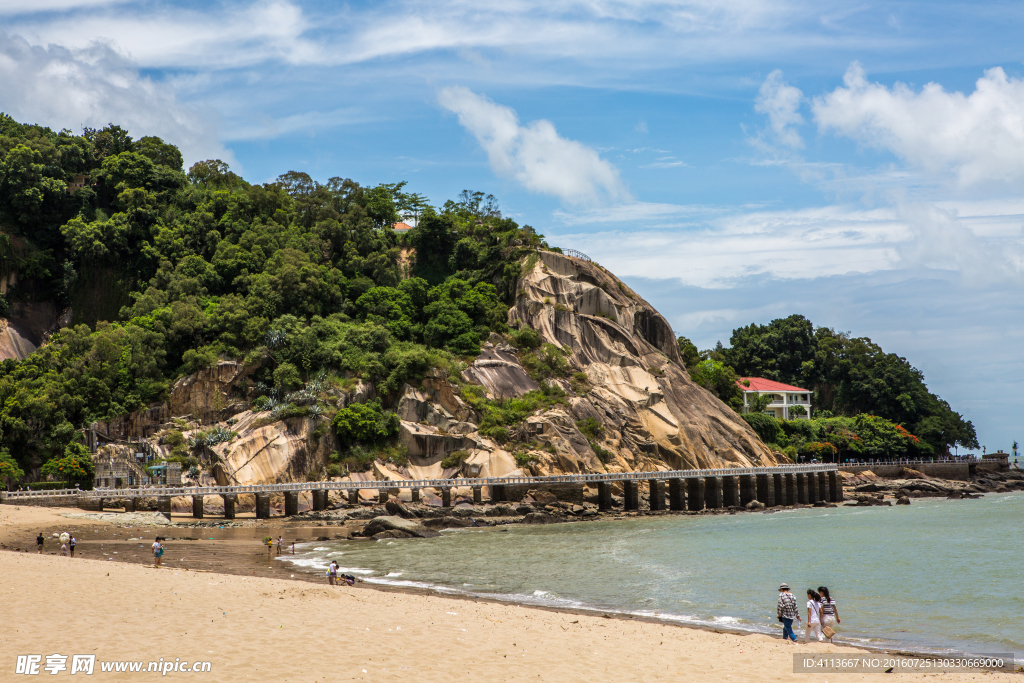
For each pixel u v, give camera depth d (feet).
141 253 447.42
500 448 389.80
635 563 199.21
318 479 362.94
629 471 415.03
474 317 463.01
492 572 184.03
